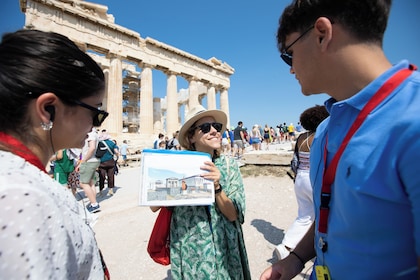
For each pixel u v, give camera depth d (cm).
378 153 73
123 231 431
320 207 101
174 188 159
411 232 71
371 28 80
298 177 274
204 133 205
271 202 554
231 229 182
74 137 93
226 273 170
